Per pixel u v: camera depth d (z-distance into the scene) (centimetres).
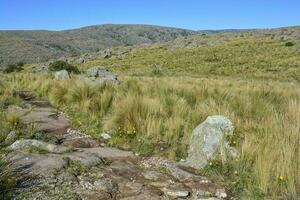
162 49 7806
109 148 775
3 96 1256
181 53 6850
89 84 1296
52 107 1216
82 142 802
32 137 793
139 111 897
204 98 1134
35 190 505
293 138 660
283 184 545
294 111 873
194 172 643
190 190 562
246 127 813
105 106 1039
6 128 809
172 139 807
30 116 1030
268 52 6034
